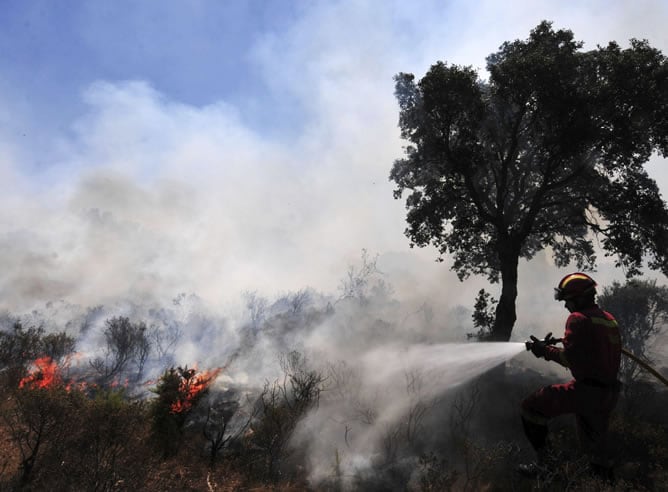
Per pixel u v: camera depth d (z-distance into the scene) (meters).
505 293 14.12
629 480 6.37
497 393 10.85
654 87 11.98
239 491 5.75
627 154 12.98
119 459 5.50
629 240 13.55
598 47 13.41
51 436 5.70
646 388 12.79
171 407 7.11
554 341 3.51
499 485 6.04
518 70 12.66
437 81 13.48
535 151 14.90
